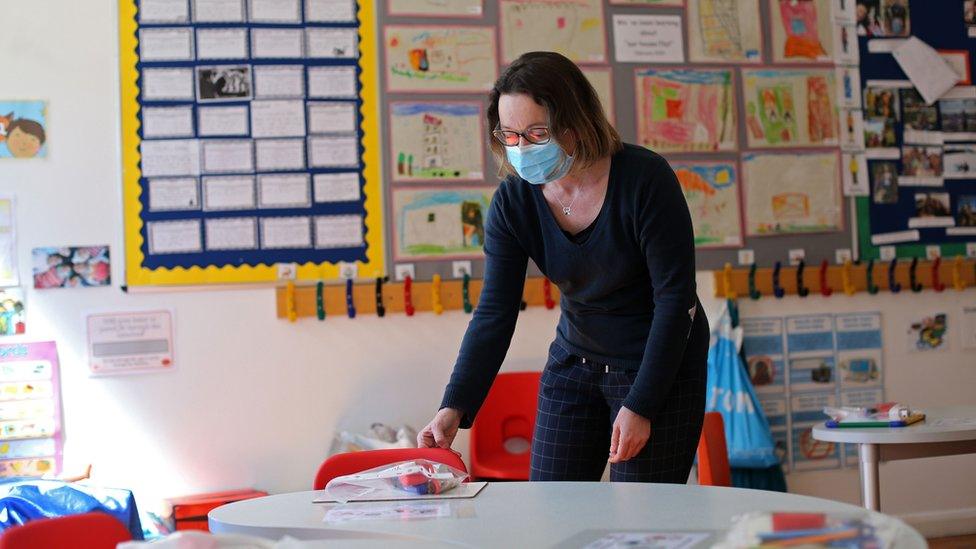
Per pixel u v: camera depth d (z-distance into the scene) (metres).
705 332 2.20
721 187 4.28
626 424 1.97
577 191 2.09
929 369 4.44
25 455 3.73
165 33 3.91
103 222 3.83
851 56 4.43
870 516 1.22
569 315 2.24
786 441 4.28
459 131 4.08
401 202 4.02
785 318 4.32
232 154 3.93
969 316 4.50
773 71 4.35
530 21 4.15
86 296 3.80
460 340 4.05
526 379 4.02
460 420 2.09
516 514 1.52
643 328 2.15
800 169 4.35
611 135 2.04
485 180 4.09
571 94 1.96
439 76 4.07
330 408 3.94
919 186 4.46
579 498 1.62
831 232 4.36
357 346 3.97
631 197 2.04
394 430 3.91
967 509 4.41
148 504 3.65
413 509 1.59
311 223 3.97
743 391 4.14
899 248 4.43
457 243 4.05
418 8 4.07
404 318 4.01
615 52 4.21
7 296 3.75
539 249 2.19
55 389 3.76
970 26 4.55
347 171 4.00
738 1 4.34
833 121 4.39
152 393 3.83
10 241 3.76
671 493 1.62
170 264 3.86
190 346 3.86
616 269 2.11
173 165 3.89
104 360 3.80
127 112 3.87
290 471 3.89
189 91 3.91
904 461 4.38
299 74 3.98
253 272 3.91
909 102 4.47
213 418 3.86
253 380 3.90
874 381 4.38
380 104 4.03
